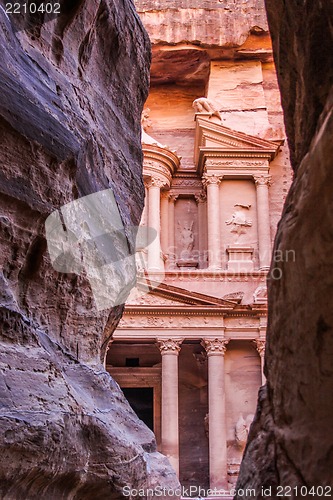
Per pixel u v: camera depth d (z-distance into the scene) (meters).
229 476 29.06
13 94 5.41
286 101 5.93
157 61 39.84
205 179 36.94
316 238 3.48
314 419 3.72
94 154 7.44
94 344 7.21
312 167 3.52
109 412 6.93
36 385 5.07
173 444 28.50
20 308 5.75
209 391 29.58
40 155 5.69
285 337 4.15
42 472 4.95
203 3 39.09
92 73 8.27
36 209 5.63
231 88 39.62
